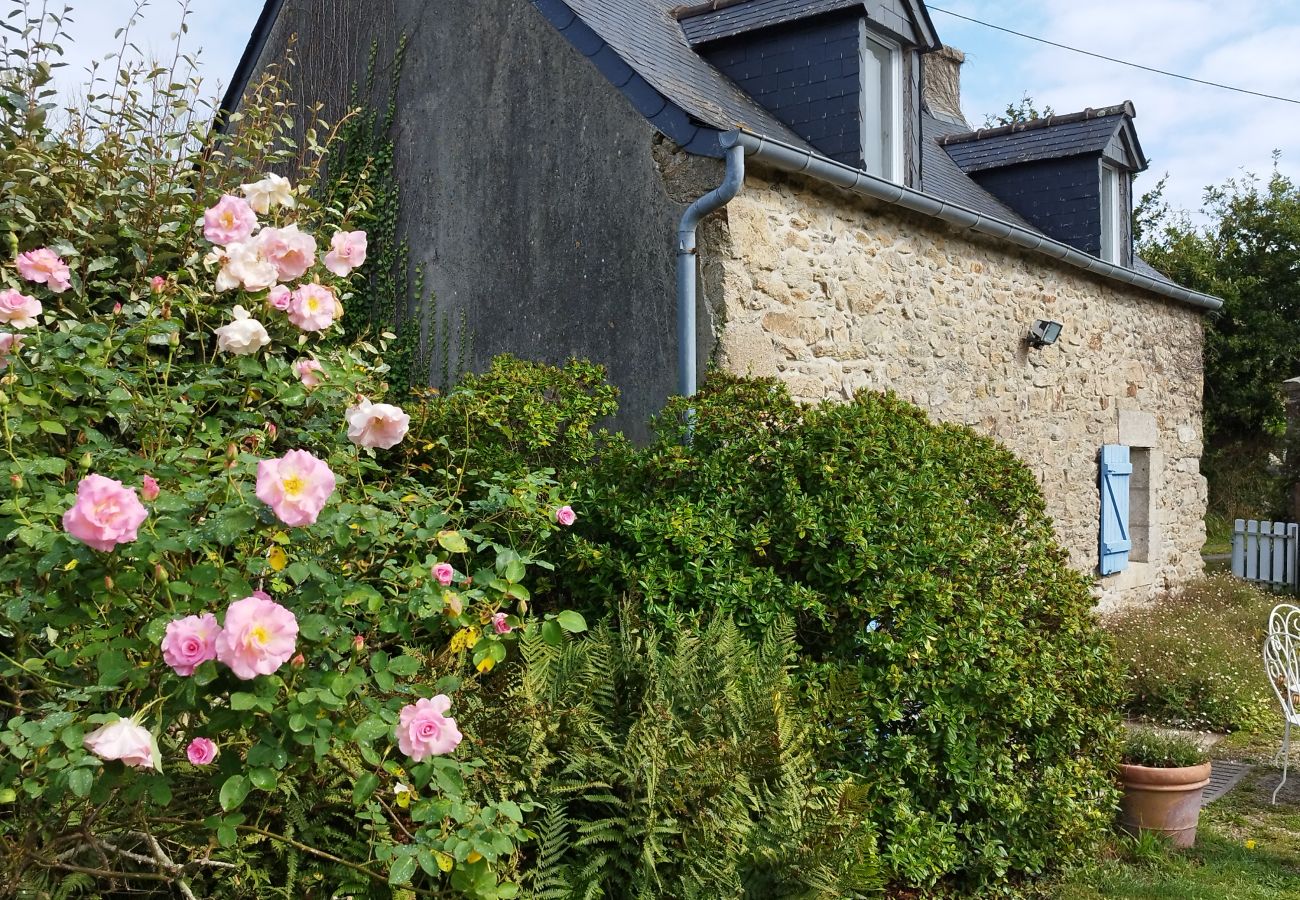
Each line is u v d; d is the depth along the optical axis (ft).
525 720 9.61
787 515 13.89
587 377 18.17
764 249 18.76
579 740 9.91
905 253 22.54
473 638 8.25
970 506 16.17
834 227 20.54
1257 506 66.08
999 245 25.95
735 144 17.10
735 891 9.21
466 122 22.68
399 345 23.67
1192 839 15.76
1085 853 14.60
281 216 13.30
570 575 14.33
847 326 20.70
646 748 9.56
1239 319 69.72
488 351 22.00
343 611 7.74
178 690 6.41
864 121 21.88
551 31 20.83
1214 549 59.98
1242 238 72.90
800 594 13.25
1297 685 18.85
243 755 7.48
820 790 10.48
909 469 15.02
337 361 10.24
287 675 6.93
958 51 41.24
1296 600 38.32
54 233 13.09
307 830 8.47
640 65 19.31
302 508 6.59
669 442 15.34
